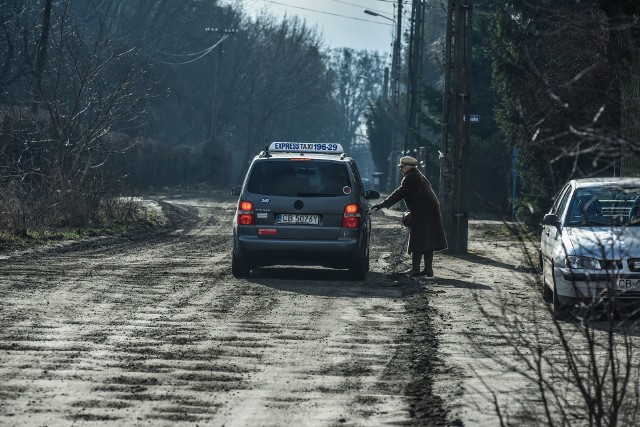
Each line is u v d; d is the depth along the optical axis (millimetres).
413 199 31031
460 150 41250
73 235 44500
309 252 29078
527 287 27984
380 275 31734
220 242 46469
